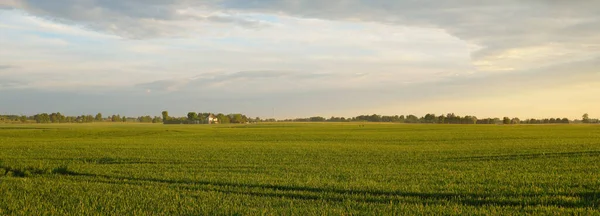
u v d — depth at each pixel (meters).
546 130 86.06
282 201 14.25
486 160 28.55
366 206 13.38
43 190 16.34
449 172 21.69
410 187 16.81
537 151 34.41
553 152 33.25
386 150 37.03
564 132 75.00
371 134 71.50
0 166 24.64
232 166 25.05
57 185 17.62
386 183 17.86
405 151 35.94
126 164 25.97
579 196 14.88
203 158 30.02
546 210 12.68
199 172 22.08
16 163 25.77
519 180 18.55
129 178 20.31
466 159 29.33
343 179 19.31
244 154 33.22
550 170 22.47
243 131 85.56
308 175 20.72
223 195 15.32
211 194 15.55
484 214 12.27
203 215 12.43
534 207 13.14
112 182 19.23
